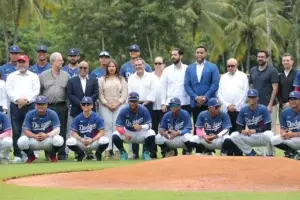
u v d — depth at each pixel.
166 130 15.16
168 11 42.94
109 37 43.25
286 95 15.37
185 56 46.44
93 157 15.39
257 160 10.71
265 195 8.68
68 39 44.28
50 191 9.35
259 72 15.34
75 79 15.41
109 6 43.28
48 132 14.82
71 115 15.50
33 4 40.50
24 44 48.91
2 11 39.94
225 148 14.80
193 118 15.59
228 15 52.62
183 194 8.82
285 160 10.73
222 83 15.54
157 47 43.84
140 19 42.62
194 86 15.45
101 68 16.39
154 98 15.90
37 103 14.60
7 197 8.82
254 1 51.31
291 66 15.40
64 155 15.52
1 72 15.49
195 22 48.41
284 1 57.56
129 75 16.45
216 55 51.34
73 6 43.34
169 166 10.60
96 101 15.80
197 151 15.07
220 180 9.81
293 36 50.50
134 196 8.71
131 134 15.12
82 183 10.21
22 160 14.99
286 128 14.48
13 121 15.09
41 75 15.46
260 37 50.38
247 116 14.70
